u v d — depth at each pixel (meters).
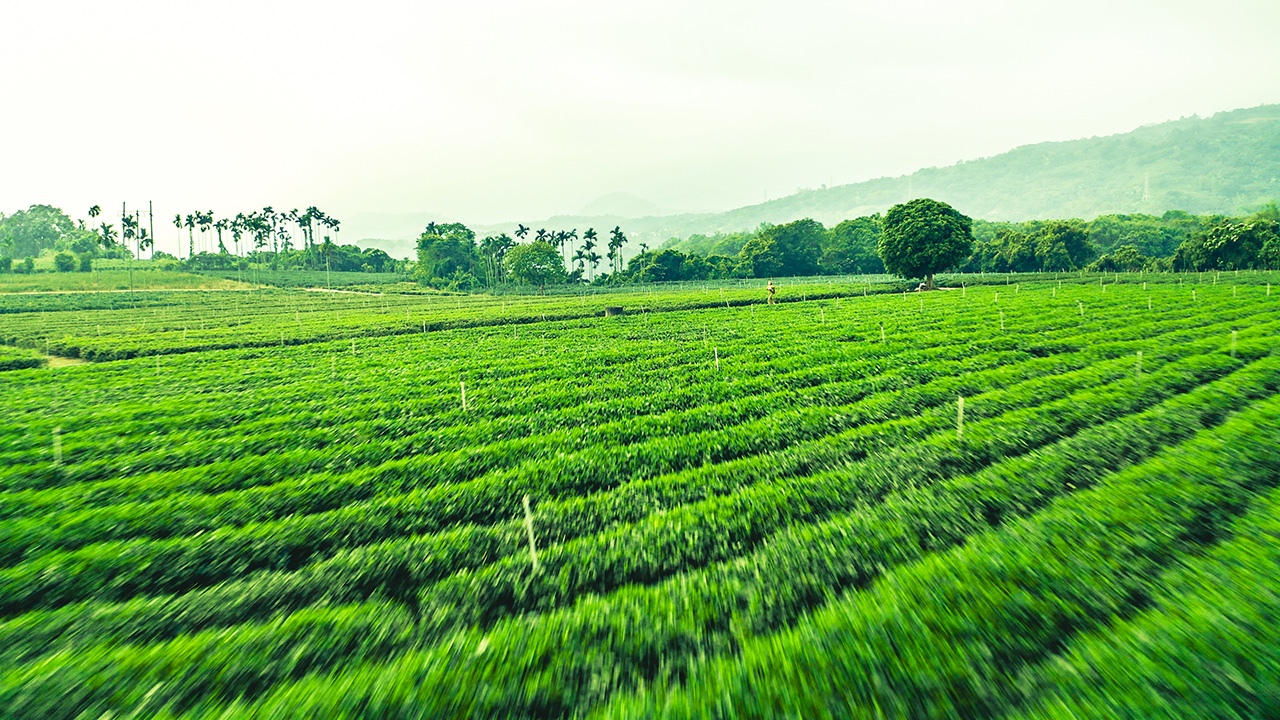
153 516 14.90
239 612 11.22
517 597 11.23
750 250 172.25
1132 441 18.00
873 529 12.83
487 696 8.37
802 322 52.81
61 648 10.10
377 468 18.03
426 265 180.25
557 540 13.68
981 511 13.84
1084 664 8.44
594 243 192.88
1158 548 11.67
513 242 186.88
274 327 63.38
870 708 7.88
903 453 17.70
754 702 7.99
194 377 35.12
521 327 58.56
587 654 9.26
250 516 15.18
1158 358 30.36
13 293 132.50
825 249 180.62
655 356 37.88
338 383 31.89
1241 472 15.02
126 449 21.38
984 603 9.91
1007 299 66.81
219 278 172.50
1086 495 14.07
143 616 10.92
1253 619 9.20
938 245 88.19
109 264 188.88
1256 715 7.43
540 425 23.02
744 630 9.88
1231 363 28.56
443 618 10.55
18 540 13.73
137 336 58.09
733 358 35.75
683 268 161.62
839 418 22.08
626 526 13.77
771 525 13.62
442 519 14.99
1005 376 28.17
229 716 8.16
